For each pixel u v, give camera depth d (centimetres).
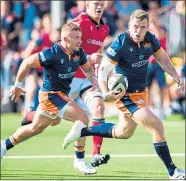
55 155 3462
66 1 6131
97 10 3136
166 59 2709
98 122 2934
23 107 5619
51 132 4478
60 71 2708
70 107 2770
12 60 5759
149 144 3909
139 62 2647
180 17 5862
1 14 5934
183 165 3153
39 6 6159
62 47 2688
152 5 5778
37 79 5278
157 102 5503
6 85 5791
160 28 5138
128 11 6056
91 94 2997
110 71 2661
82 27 3144
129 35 2630
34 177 2797
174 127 4803
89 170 2867
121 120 2700
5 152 2812
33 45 4862
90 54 3177
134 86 2661
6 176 2819
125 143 3953
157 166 3123
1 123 4966
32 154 3500
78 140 2884
